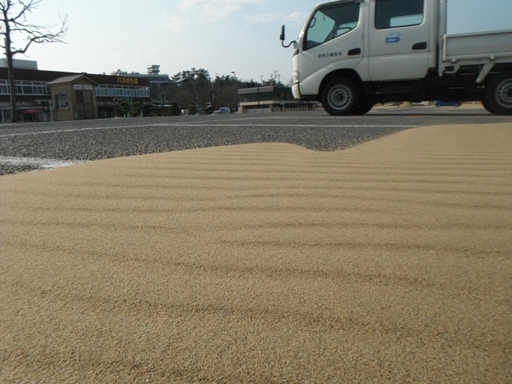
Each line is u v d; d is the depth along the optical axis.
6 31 19.36
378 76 7.33
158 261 0.95
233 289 0.81
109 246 1.05
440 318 0.69
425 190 1.63
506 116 6.60
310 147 2.89
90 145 3.23
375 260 0.95
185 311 0.72
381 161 2.28
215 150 2.74
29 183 1.79
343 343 0.62
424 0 6.85
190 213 1.34
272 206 1.41
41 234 1.15
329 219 1.27
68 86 26.69
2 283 0.84
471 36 6.64
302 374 0.56
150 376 0.56
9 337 0.65
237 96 73.44
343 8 7.42
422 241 1.07
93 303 0.75
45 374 0.56
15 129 6.07
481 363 0.58
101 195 1.58
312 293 0.79
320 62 7.73
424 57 6.95
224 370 0.57
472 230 1.16
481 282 0.83
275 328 0.67
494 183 1.75
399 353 0.60
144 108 31.64
